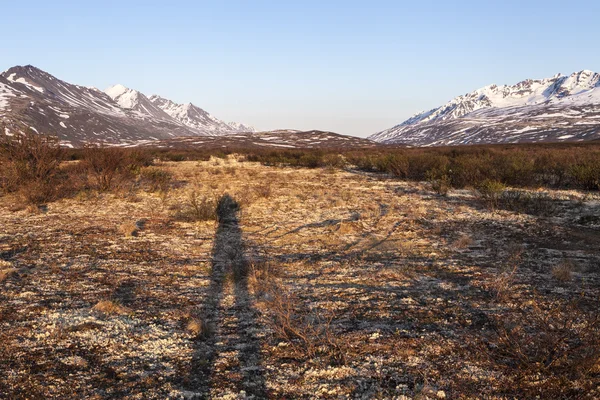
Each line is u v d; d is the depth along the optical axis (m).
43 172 15.15
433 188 16.53
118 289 5.89
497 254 7.75
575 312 4.91
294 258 7.58
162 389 3.49
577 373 3.61
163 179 17.83
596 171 15.88
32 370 3.73
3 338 4.30
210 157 43.59
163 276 6.50
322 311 5.16
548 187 16.78
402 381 3.61
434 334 4.48
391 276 6.51
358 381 3.61
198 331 4.55
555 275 6.35
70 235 8.97
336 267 7.02
